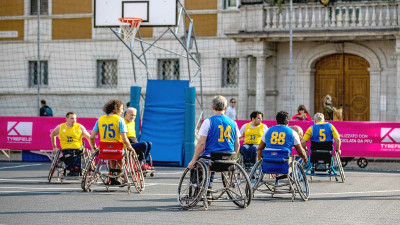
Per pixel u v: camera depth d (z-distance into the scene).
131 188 17.16
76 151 18.27
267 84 34.34
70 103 38.34
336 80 33.81
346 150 24.39
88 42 37.94
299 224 11.57
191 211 13.04
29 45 38.91
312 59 33.72
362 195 15.94
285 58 34.12
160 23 26.33
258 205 13.99
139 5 26.38
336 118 28.47
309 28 31.91
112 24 26.48
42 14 38.78
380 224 11.65
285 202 14.52
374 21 31.20
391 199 15.17
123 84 37.38
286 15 32.50
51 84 38.66
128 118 19.67
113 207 13.53
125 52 37.31
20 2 39.00
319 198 15.30
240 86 33.62
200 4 35.88
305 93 33.91
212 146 13.44
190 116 24.14
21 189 16.73
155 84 25.28
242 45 33.34
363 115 33.41
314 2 32.34
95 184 17.67
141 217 12.20
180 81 25.22
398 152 24.08
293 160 14.90
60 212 12.78
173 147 24.39
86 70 38.00
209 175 13.34
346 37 31.83
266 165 14.70
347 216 12.53
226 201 13.59
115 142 15.96
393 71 32.53
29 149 26.47
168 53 36.53
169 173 21.66
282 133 14.66
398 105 31.06
